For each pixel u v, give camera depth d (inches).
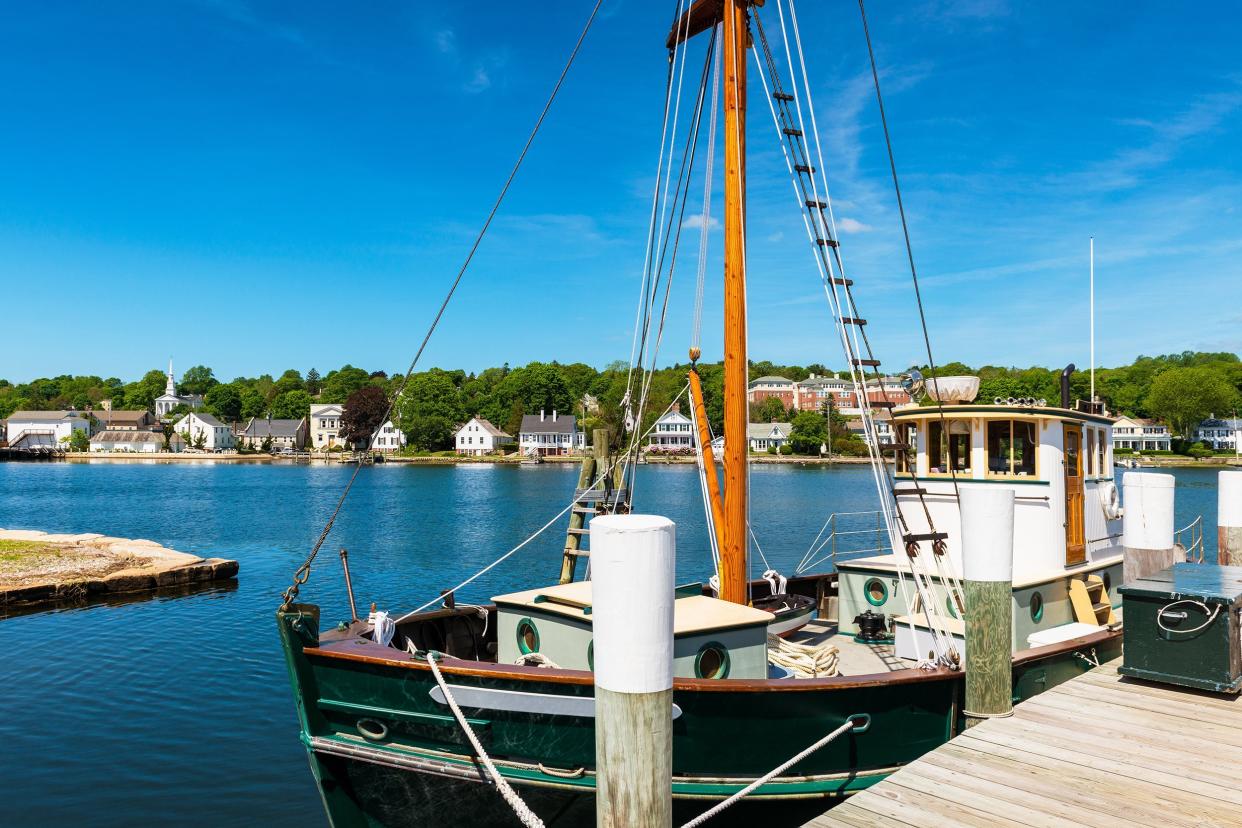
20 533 1497.3
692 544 1648.6
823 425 5639.8
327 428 7140.8
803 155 421.7
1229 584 343.3
